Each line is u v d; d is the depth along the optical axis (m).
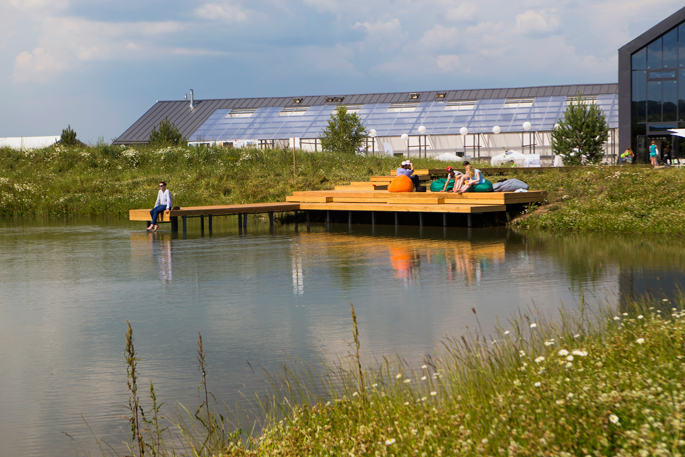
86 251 13.05
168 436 3.92
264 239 14.78
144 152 32.25
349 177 26.06
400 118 49.41
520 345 4.77
